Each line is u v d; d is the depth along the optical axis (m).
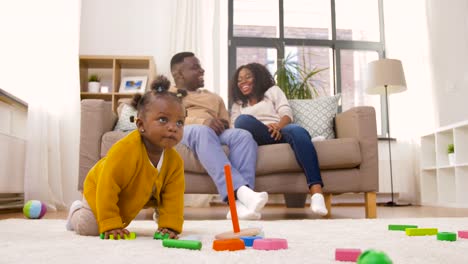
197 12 4.22
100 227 1.13
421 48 4.40
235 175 1.93
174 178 1.21
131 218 1.25
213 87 4.13
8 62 3.03
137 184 1.17
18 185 2.88
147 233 1.30
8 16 3.09
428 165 4.15
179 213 1.20
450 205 3.67
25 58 3.05
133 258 0.77
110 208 1.12
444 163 3.88
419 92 4.36
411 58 4.45
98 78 4.12
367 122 2.28
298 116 2.78
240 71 2.75
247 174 2.08
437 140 3.91
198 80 2.79
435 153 4.16
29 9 3.14
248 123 2.30
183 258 0.77
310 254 0.83
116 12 4.30
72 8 3.32
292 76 4.00
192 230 1.40
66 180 3.16
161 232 1.14
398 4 4.63
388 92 4.01
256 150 2.19
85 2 4.28
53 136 3.11
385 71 3.84
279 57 4.63
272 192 2.22
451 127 3.63
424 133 4.12
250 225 1.57
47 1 3.21
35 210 2.18
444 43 4.41
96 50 4.23
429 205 4.03
